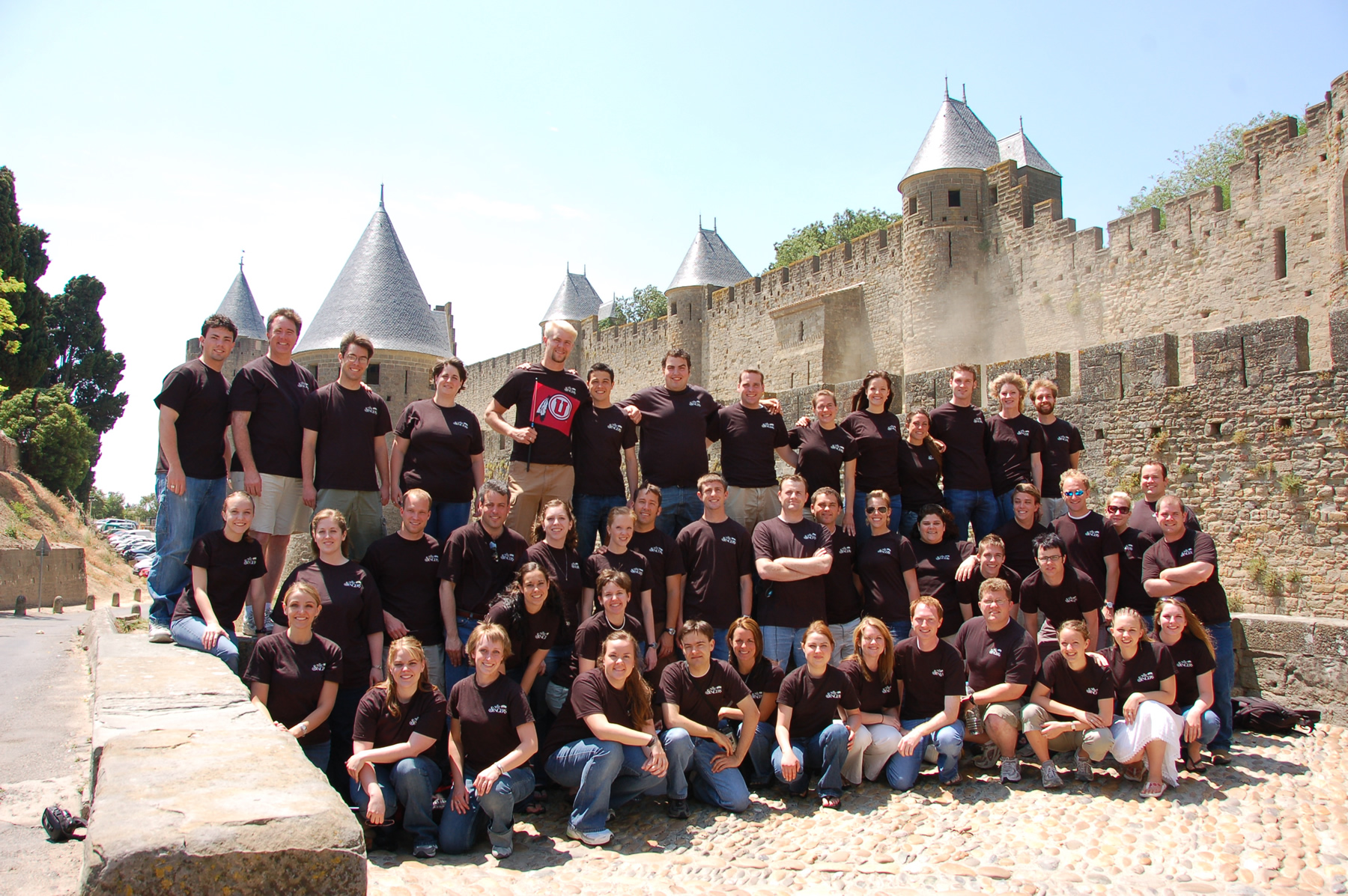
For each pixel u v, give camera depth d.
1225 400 12.26
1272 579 11.63
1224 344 12.30
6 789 5.71
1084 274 24.84
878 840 5.71
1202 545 7.32
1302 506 11.48
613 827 6.17
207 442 7.30
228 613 6.90
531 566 6.57
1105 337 24.20
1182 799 6.22
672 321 41.62
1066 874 5.16
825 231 51.50
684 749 6.26
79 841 4.76
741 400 8.86
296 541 16.42
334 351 33.66
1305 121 20.00
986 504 8.85
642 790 6.23
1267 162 20.73
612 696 6.20
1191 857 5.33
